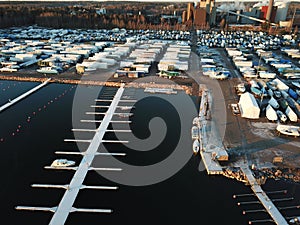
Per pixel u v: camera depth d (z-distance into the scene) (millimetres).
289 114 35562
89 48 72062
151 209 21422
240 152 28172
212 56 70625
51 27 113125
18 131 32125
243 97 39281
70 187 23438
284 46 84562
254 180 24078
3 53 65312
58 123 34156
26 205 21562
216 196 22703
